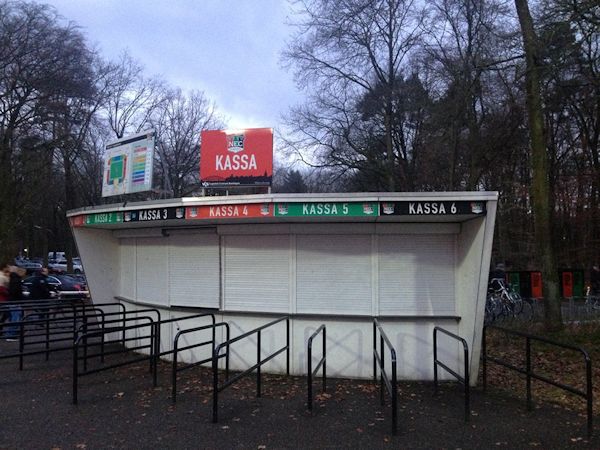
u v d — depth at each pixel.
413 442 5.16
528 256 26.08
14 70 34.75
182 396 6.75
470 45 18.66
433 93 24.22
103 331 6.96
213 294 8.58
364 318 7.85
